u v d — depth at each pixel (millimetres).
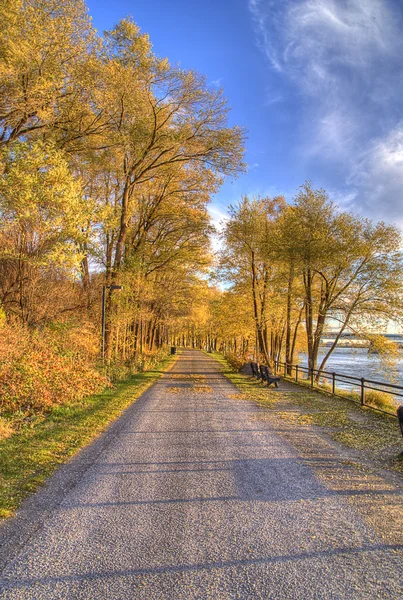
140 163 19578
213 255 25734
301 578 2859
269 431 7688
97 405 10281
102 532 3551
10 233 13008
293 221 18312
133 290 19766
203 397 12469
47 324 14977
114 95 14344
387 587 2746
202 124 18500
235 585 2770
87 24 12195
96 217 12727
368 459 5840
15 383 8859
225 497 4398
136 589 2721
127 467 5430
